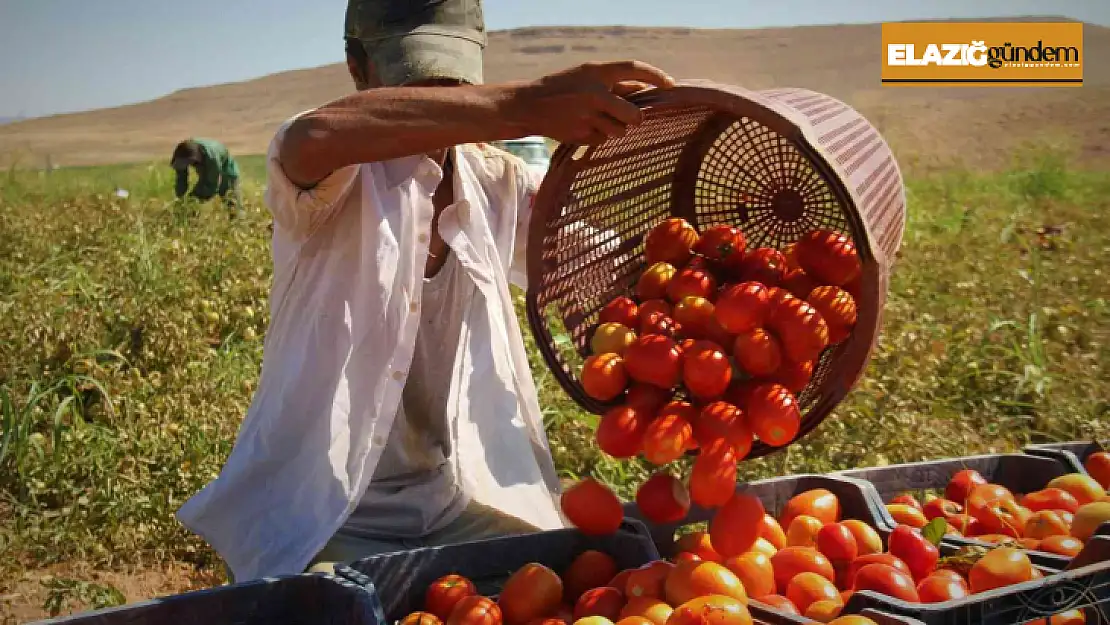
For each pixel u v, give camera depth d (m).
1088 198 15.62
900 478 3.50
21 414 5.42
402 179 3.03
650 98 2.55
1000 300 8.09
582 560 2.71
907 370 6.13
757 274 2.81
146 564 4.91
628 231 3.16
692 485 2.51
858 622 2.17
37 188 16.92
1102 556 2.52
